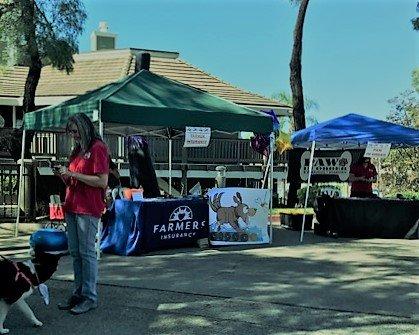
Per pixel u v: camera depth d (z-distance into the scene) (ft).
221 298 19.89
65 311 18.02
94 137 17.38
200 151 62.03
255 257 28.45
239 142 64.23
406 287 21.83
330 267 25.82
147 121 28.53
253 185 64.80
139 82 31.78
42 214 44.32
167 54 77.30
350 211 37.06
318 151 46.14
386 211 36.83
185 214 30.91
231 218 32.37
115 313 17.90
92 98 29.19
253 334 16.03
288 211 43.19
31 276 15.52
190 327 16.62
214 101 32.89
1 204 42.98
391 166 75.51
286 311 18.31
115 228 29.45
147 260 27.27
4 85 71.20
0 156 54.19
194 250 30.53
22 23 46.47
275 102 74.02
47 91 70.38
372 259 28.14
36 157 51.85
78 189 17.39
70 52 48.52
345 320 17.38
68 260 25.89
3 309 15.30
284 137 64.64
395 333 16.14
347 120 39.06
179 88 33.27
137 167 33.55
